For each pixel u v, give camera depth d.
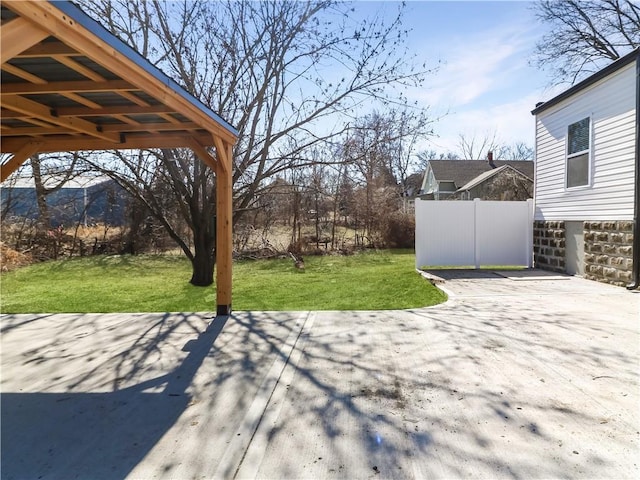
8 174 5.50
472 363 3.45
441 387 3.00
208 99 8.26
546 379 3.08
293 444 2.30
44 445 2.35
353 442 2.30
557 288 6.82
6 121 4.48
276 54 8.42
